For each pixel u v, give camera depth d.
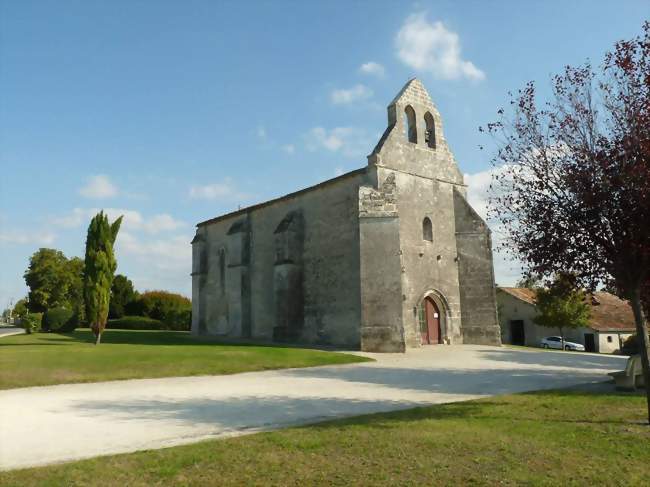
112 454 7.30
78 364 17.25
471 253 29.98
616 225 9.28
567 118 9.91
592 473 6.41
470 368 19.30
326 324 28.69
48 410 10.93
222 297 38.59
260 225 34.97
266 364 19.02
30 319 40.56
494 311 29.03
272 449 7.39
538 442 7.80
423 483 6.08
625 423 9.15
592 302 10.70
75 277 70.88
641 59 9.42
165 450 7.41
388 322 24.98
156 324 54.66
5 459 7.14
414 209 28.59
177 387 14.41
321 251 29.61
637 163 9.02
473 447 7.51
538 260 10.27
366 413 10.45
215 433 8.68
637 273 9.41
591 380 15.88
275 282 30.59
